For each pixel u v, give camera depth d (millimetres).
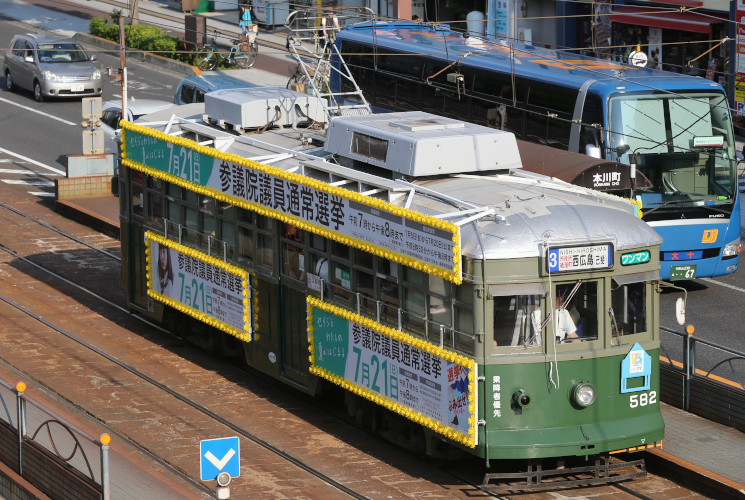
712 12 83688
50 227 66750
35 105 96750
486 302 33812
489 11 103688
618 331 35312
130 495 33531
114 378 45250
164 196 48312
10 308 53656
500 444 34156
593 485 36125
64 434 33906
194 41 106688
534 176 39156
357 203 37406
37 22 124875
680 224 55562
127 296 52062
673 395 41781
